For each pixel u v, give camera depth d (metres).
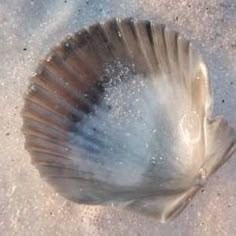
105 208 0.30
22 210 0.30
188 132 0.28
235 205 0.30
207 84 0.27
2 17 0.31
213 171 0.26
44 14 0.31
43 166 0.28
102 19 0.31
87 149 0.29
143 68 0.29
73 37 0.29
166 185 0.28
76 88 0.29
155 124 0.29
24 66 0.31
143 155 0.28
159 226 0.29
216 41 0.31
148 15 0.31
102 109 0.29
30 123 0.29
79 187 0.28
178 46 0.27
